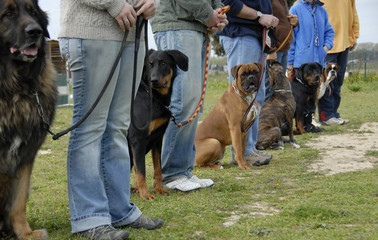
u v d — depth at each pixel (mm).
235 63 5449
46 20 2852
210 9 3941
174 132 4211
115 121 2881
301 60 8203
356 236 2666
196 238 2785
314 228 2885
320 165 5336
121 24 2631
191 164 4508
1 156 2668
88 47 2625
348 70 26781
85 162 2727
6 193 2848
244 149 5477
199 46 4148
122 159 2939
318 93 8711
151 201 3811
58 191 4301
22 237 2803
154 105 3949
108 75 2697
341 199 3582
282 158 5941
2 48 2609
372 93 17391
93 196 2750
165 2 4070
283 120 6926
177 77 4094
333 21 8906
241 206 3584
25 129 2686
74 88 2713
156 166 4164
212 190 4199
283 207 3447
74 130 2729
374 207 3309
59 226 3092
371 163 5328
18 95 2639
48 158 6164
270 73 7121
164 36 4141
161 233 2881
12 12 2641
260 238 2715
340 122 9031
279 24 5727
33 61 2676
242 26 5297
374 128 8391
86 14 2615
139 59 2877
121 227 2967
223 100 5547
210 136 5629
